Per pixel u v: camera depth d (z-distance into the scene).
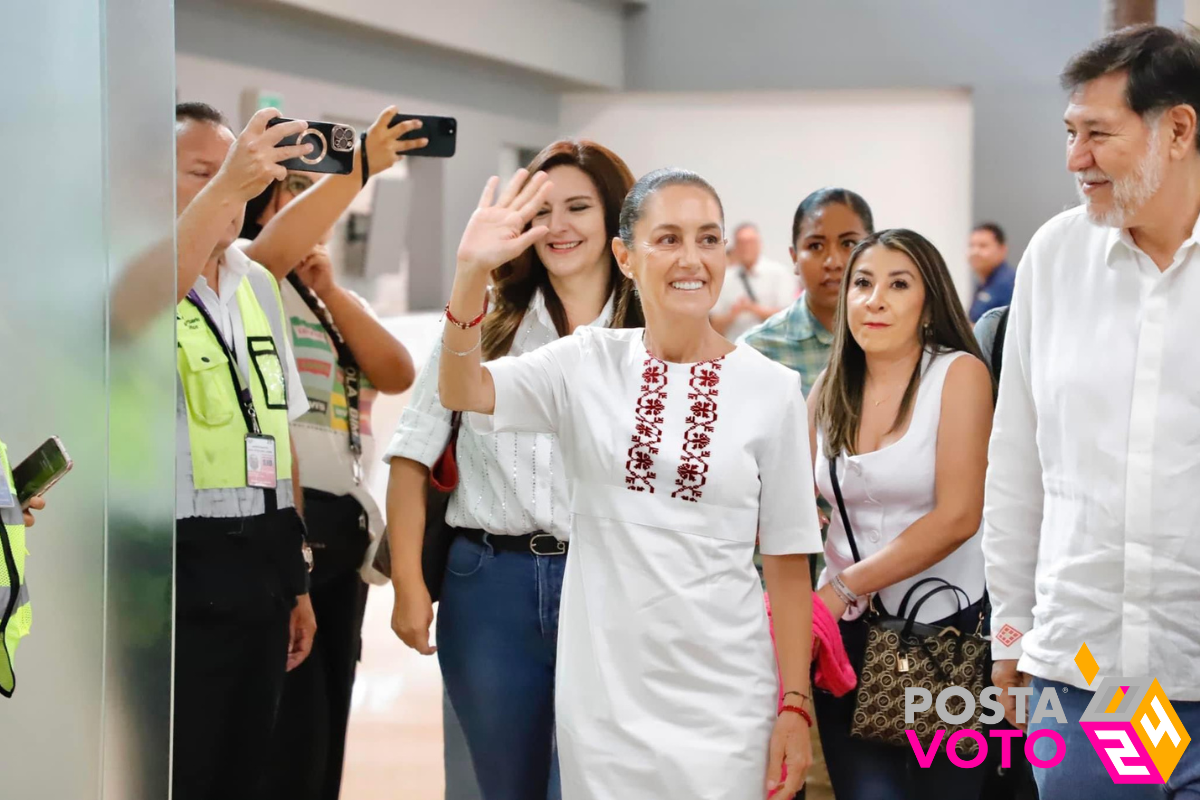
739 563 1.93
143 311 1.94
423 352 9.09
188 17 7.84
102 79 1.90
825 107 12.09
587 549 1.96
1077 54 1.98
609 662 1.92
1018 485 2.19
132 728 1.97
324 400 2.97
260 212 3.12
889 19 11.77
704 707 1.90
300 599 2.80
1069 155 1.98
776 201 12.24
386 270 9.35
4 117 1.89
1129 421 1.96
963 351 2.58
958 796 2.46
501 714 2.37
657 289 1.91
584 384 1.97
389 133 2.72
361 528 3.02
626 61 12.21
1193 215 1.93
